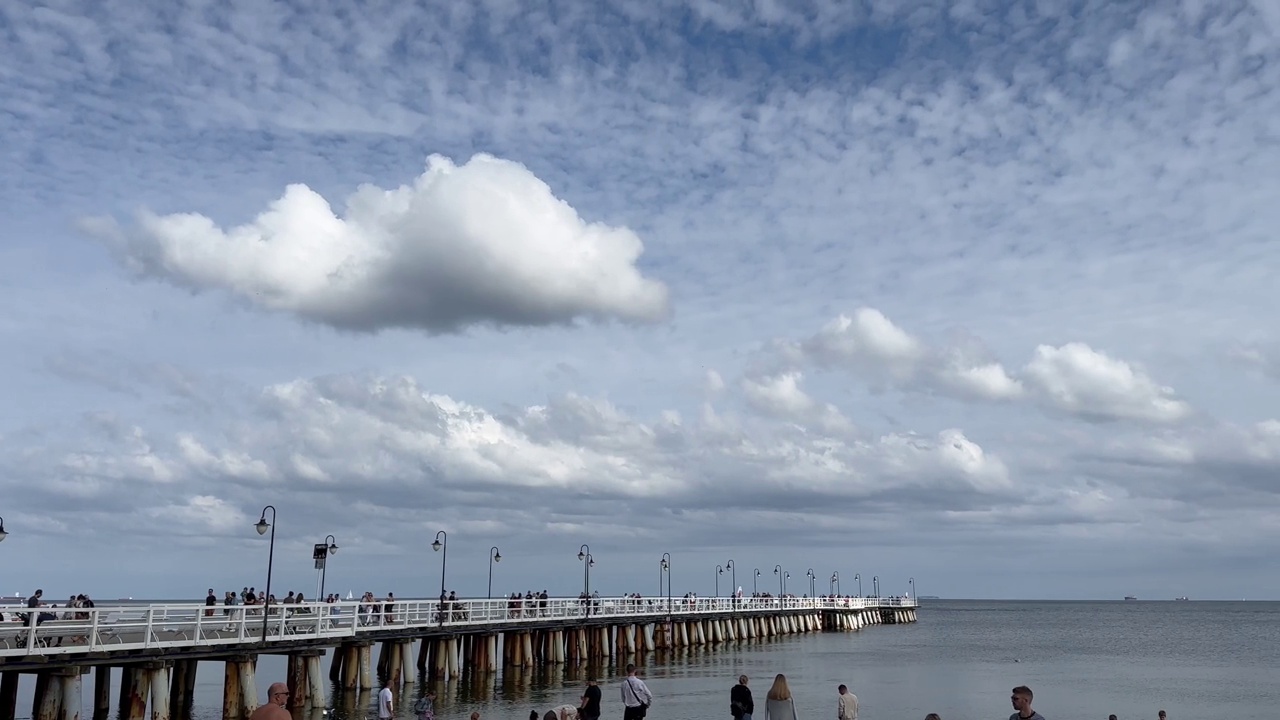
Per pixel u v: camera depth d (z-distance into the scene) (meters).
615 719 34.66
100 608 28.03
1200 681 59.84
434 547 47.94
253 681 32.53
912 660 70.19
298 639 34.72
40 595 32.50
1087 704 46.97
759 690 45.56
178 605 30.56
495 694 41.75
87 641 28.75
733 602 85.38
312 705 35.03
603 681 47.91
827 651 76.69
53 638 27.98
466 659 51.62
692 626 77.81
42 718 26.58
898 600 168.88
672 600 74.12
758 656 69.00
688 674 53.66
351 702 37.72
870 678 54.78
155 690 29.27
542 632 56.06
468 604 47.91
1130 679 60.47
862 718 38.50
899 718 38.69
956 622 186.75
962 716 40.44
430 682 45.84
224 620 32.31
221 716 34.62
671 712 37.31
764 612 88.56
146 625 29.38
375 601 42.59
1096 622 190.88
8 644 26.34
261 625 34.91
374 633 40.66
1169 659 80.44
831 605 115.25
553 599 57.00
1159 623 186.88
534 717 25.91
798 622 106.06
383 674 45.12
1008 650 89.00
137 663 29.59
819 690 47.50
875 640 98.75
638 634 69.75
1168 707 46.16
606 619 61.47
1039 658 79.25
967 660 73.75
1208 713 44.31
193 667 35.19
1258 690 54.25
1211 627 164.50
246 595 40.09
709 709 38.22
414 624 43.03
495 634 49.62
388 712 27.39
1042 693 51.34
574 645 58.59
